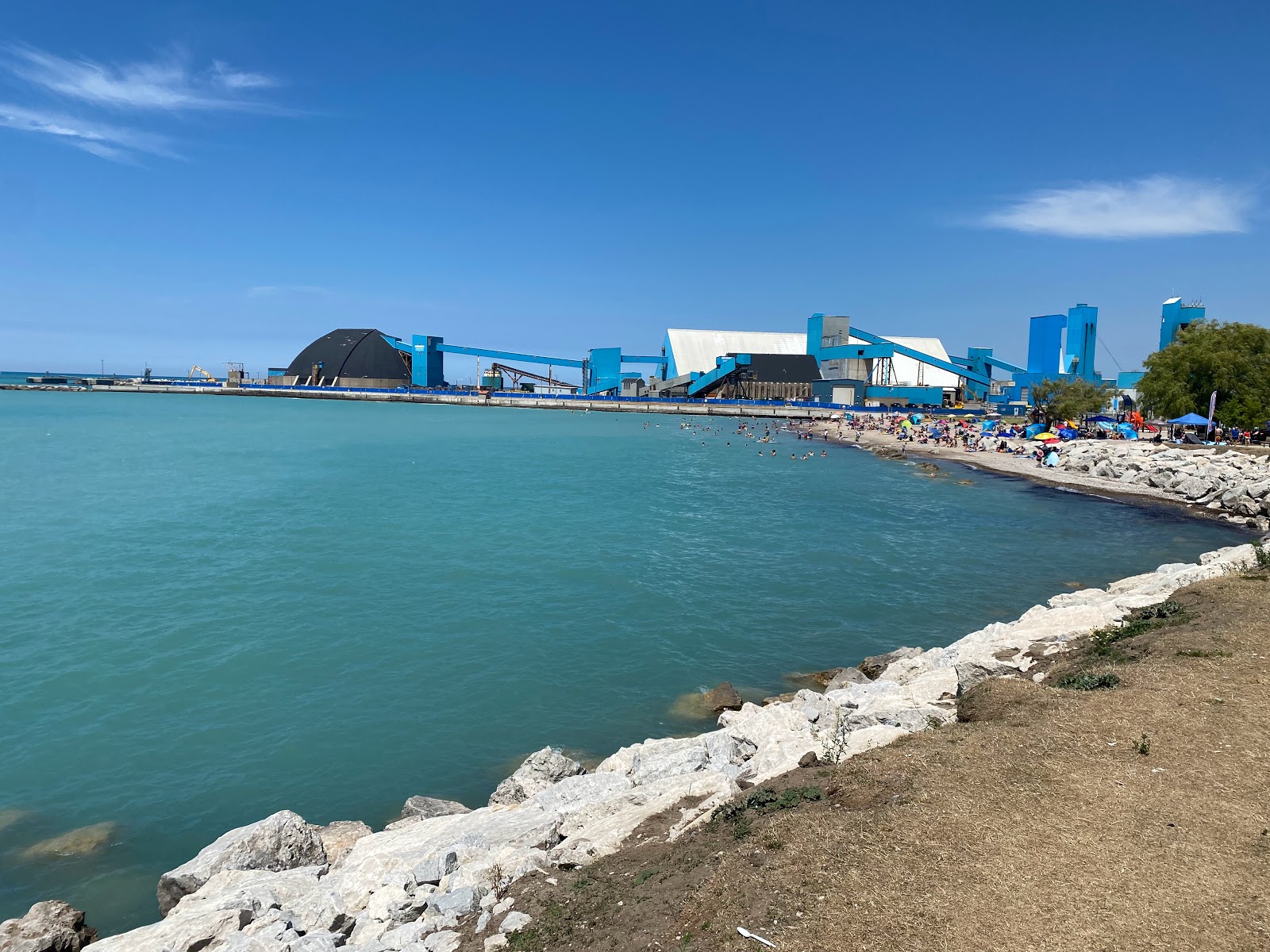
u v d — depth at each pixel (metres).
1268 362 73.19
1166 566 26.67
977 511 47.50
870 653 23.08
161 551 34.47
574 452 83.38
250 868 11.84
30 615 25.75
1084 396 97.62
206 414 148.38
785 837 8.35
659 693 20.23
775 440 105.56
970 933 6.64
